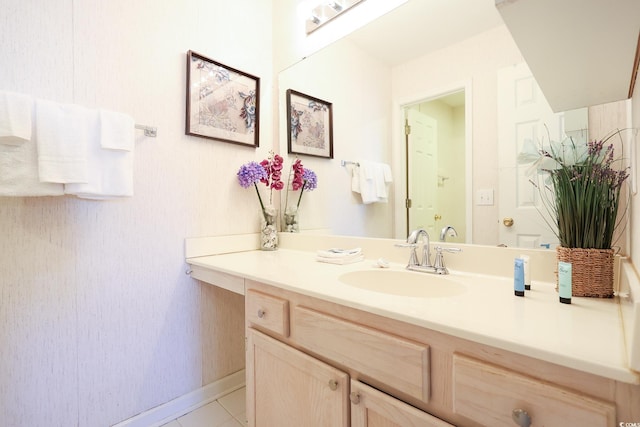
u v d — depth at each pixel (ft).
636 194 2.35
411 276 3.74
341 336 2.73
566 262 2.67
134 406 4.52
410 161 4.32
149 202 4.63
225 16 5.55
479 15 3.70
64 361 3.93
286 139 6.12
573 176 2.64
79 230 4.03
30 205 3.69
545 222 3.21
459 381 2.05
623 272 2.55
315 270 3.91
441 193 4.00
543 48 2.02
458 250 3.78
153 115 4.64
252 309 3.75
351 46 5.02
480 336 1.92
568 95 2.79
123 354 4.42
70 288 3.97
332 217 5.30
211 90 5.26
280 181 5.78
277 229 6.26
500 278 3.45
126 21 4.40
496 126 3.55
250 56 5.93
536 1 1.54
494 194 3.57
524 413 1.78
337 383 2.81
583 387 1.64
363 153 4.86
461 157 3.83
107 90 4.20
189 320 5.10
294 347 3.26
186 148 5.01
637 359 1.46
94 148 3.67
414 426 2.27
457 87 3.87
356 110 4.95
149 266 4.64
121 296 4.39
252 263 4.46
